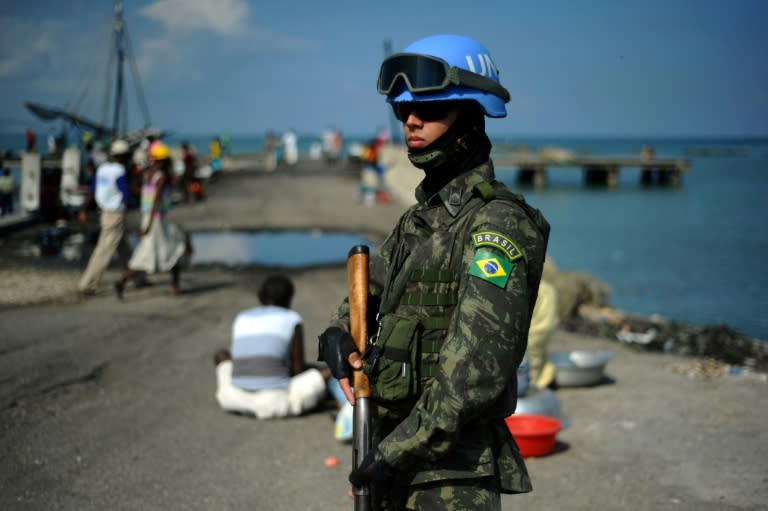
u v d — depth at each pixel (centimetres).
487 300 181
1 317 795
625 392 604
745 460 454
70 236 1433
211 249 1370
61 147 2122
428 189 210
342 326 223
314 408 561
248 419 534
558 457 466
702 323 984
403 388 198
